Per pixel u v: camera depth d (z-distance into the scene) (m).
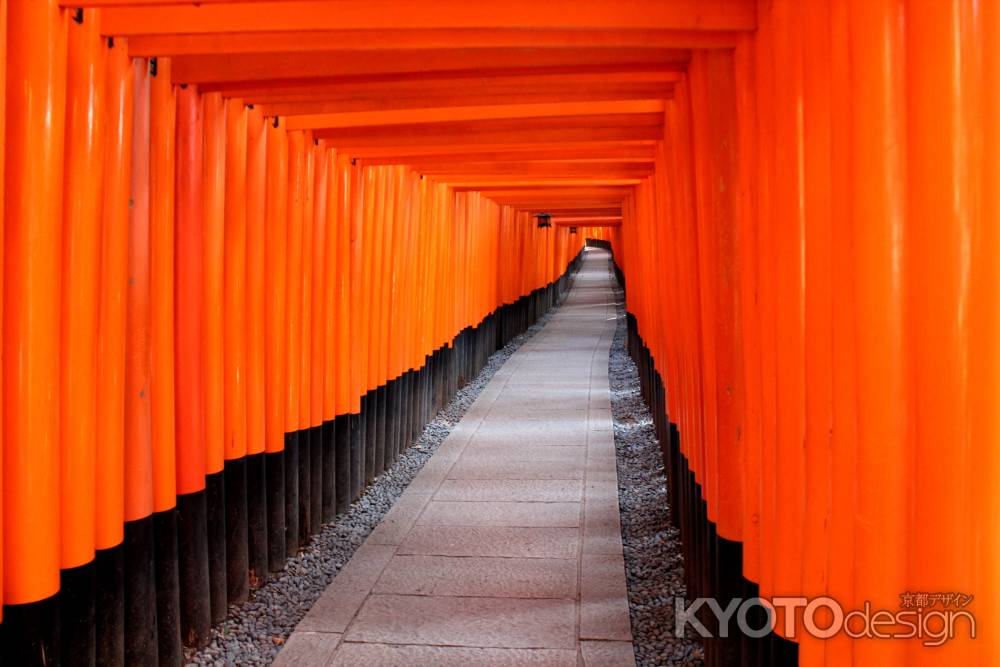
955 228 1.71
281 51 3.47
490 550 5.82
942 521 1.76
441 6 3.05
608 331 20.44
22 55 2.92
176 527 4.13
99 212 3.31
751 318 3.12
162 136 3.93
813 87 2.22
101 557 3.48
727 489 3.56
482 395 11.94
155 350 3.95
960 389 1.73
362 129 5.91
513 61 4.00
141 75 3.69
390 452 8.12
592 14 3.00
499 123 5.76
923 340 1.77
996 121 1.69
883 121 1.82
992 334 1.71
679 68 4.02
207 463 4.57
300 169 5.58
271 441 5.37
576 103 5.05
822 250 2.24
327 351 6.34
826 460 2.29
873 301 1.86
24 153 2.92
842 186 2.03
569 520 6.45
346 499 6.75
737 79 3.12
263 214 5.07
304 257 5.75
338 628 4.60
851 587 2.11
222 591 4.70
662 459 7.92
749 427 3.18
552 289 27.16
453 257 11.36
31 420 2.95
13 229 2.92
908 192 1.81
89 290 3.25
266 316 5.30
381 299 7.85
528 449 8.79
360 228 6.85
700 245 3.65
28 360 2.94
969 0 1.69
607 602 4.91
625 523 6.43
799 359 2.57
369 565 5.55
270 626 4.70
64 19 3.02
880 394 1.87
